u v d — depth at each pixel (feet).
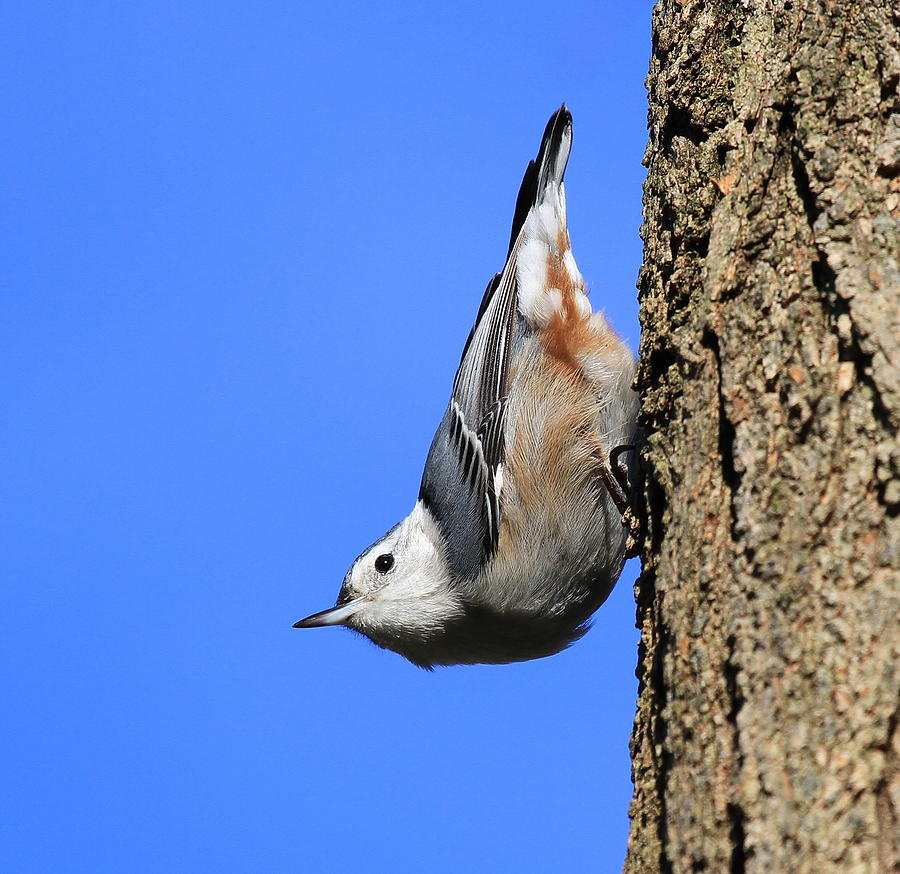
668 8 15.03
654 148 15.01
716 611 13.61
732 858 12.27
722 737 12.92
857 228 14.21
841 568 12.64
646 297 14.98
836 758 11.84
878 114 14.90
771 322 14.48
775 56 14.96
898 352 13.20
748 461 13.83
